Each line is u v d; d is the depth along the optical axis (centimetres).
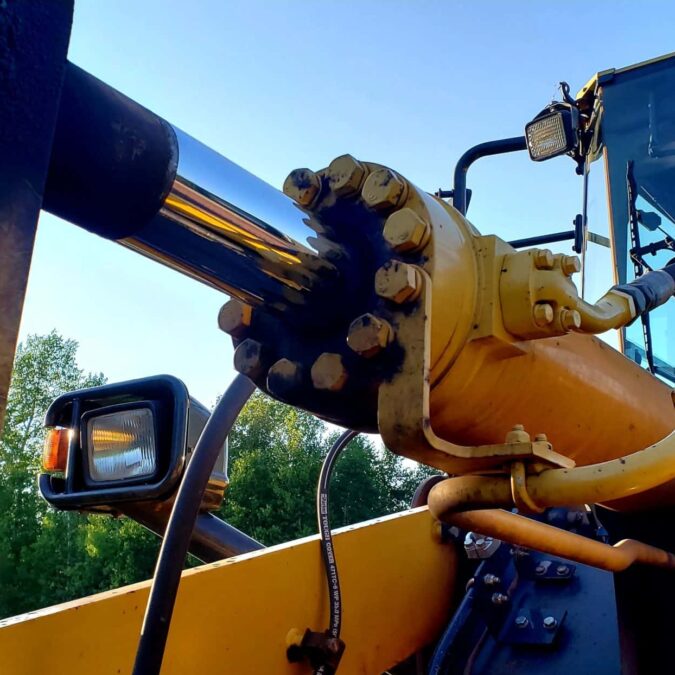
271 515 3106
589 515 212
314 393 100
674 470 101
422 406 90
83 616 138
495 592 203
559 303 99
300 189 103
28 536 3278
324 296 98
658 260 302
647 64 330
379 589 200
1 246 54
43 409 3588
